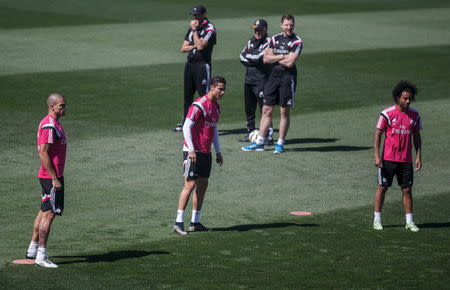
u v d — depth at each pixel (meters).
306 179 45.16
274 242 33.97
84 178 43.94
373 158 50.28
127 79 74.12
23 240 33.56
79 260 31.14
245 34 102.31
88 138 53.12
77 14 117.38
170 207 39.16
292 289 28.39
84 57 84.50
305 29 108.81
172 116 60.56
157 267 30.44
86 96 66.62
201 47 55.72
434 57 90.88
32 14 116.38
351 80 76.75
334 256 32.25
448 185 44.47
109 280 28.89
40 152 30.19
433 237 35.19
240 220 37.31
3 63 79.94
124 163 47.28
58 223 36.09
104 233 34.78
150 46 92.12
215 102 35.44
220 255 32.09
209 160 35.47
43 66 79.00
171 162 47.88
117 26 106.62
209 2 134.62
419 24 117.25
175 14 119.31
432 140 55.22
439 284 29.22
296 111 63.88
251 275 29.75
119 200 40.06
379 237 35.03
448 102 68.06
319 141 54.69
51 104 30.58
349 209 39.56
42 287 28.06
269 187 43.34
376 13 128.12
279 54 51.06
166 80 74.12
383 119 35.88
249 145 52.50
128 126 56.94
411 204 36.31
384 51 93.81
